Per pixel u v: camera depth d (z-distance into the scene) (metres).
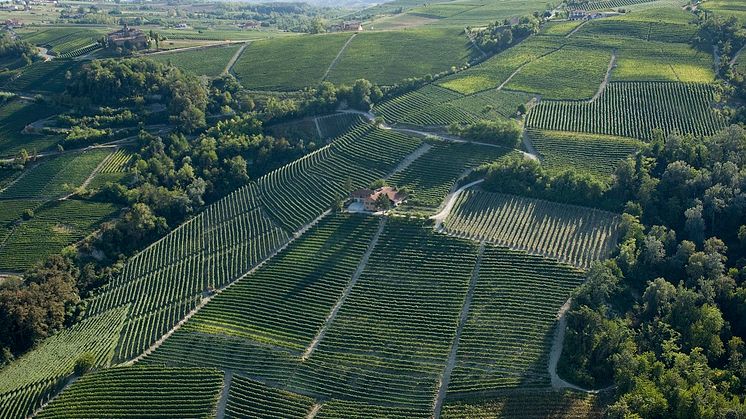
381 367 110.19
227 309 129.62
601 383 100.56
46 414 107.38
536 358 105.88
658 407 90.19
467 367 106.94
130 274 150.12
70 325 137.12
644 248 122.62
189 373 112.62
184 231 162.88
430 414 100.50
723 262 120.19
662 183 138.88
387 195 151.12
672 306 109.31
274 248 146.00
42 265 147.75
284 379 110.25
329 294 128.38
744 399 91.19
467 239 134.38
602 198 140.25
